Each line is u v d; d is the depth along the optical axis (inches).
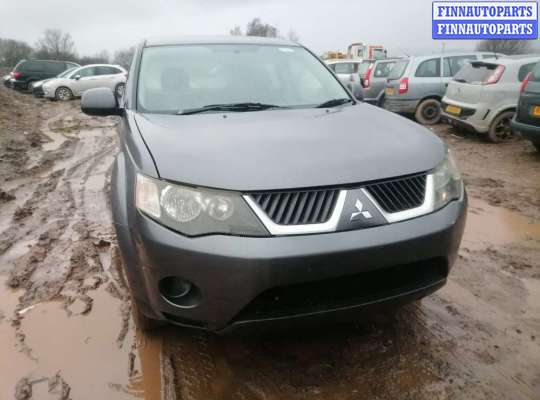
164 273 76.0
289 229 73.0
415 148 89.3
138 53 131.3
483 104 302.2
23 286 122.6
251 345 96.0
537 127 240.4
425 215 80.7
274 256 71.2
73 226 164.2
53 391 84.5
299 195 74.9
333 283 77.9
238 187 74.0
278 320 75.5
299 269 71.9
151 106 114.0
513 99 300.0
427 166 84.7
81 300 115.0
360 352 93.4
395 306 82.9
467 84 316.2
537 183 214.2
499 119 303.3
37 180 233.6
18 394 83.7
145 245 76.7
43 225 166.4
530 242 147.6
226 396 83.0
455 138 334.3
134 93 118.0
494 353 93.0
